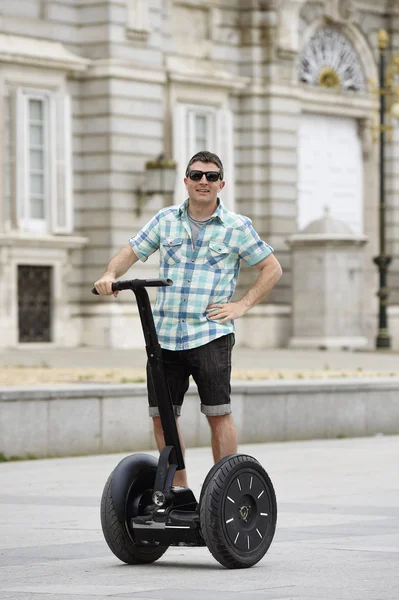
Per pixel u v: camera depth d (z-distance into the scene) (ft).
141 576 35.53
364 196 179.42
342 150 176.14
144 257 38.42
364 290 174.60
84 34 145.79
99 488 55.21
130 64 146.20
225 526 36.04
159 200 149.07
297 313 159.33
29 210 141.28
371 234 179.83
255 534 36.73
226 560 36.19
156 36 149.28
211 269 37.78
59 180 143.33
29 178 141.18
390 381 80.23
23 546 40.83
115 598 32.40
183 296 37.68
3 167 138.82
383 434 79.87
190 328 37.63
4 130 139.13
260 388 73.92
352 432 78.28
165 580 34.88
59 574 35.94
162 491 36.65
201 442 72.08
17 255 139.44
